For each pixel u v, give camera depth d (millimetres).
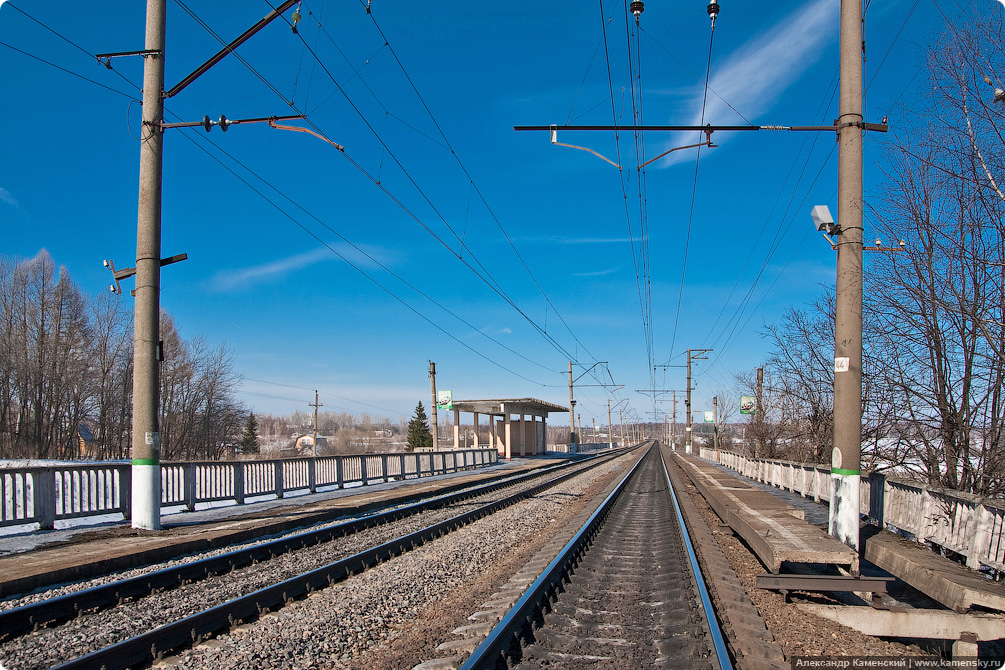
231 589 7742
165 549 9414
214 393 52812
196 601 7176
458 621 6691
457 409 48438
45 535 10562
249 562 9359
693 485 26438
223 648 5789
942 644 7020
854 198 8992
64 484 11391
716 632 5852
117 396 44406
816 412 23438
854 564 7520
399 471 26734
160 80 11875
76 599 6625
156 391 11609
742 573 9320
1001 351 9664
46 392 40438
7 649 5594
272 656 5633
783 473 21844
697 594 7414
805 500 17703
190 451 51094
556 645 6008
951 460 11242
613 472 35125
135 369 11539
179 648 5797
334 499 17344
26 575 7359
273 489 17703
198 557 9641
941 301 10352
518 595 7523
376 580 8562
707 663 5477
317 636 6160
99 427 44156
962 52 9984
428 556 10297
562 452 77125
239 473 16094
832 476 8992
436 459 30891
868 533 10164
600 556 10750
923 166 11000
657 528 14461
